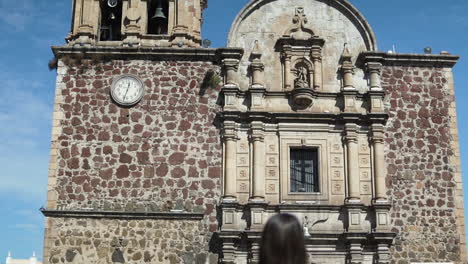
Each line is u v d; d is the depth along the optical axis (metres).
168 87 24.77
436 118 25.00
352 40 25.78
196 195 23.55
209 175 23.80
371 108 24.55
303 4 26.14
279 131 24.17
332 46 25.64
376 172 23.88
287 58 25.09
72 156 23.86
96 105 24.48
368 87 25.16
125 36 25.50
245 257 22.77
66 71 24.86
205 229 23.16
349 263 22.78
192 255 22.84
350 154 23.97
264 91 24.44
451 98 25.28
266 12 25.94
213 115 24.48
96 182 23.59
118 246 22.88
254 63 24.83
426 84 25.39
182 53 24.97
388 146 24.52
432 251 23.44
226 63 24.84
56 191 23.44
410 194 24.02
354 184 23.64
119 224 23.11
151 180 23.66
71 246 22.84
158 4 26.75
